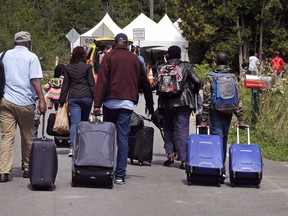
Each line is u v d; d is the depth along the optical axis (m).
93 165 14.26
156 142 23.56
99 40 40.41
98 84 14.95
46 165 14.02
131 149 18.20
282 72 31.48
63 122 19.84
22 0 67.94
